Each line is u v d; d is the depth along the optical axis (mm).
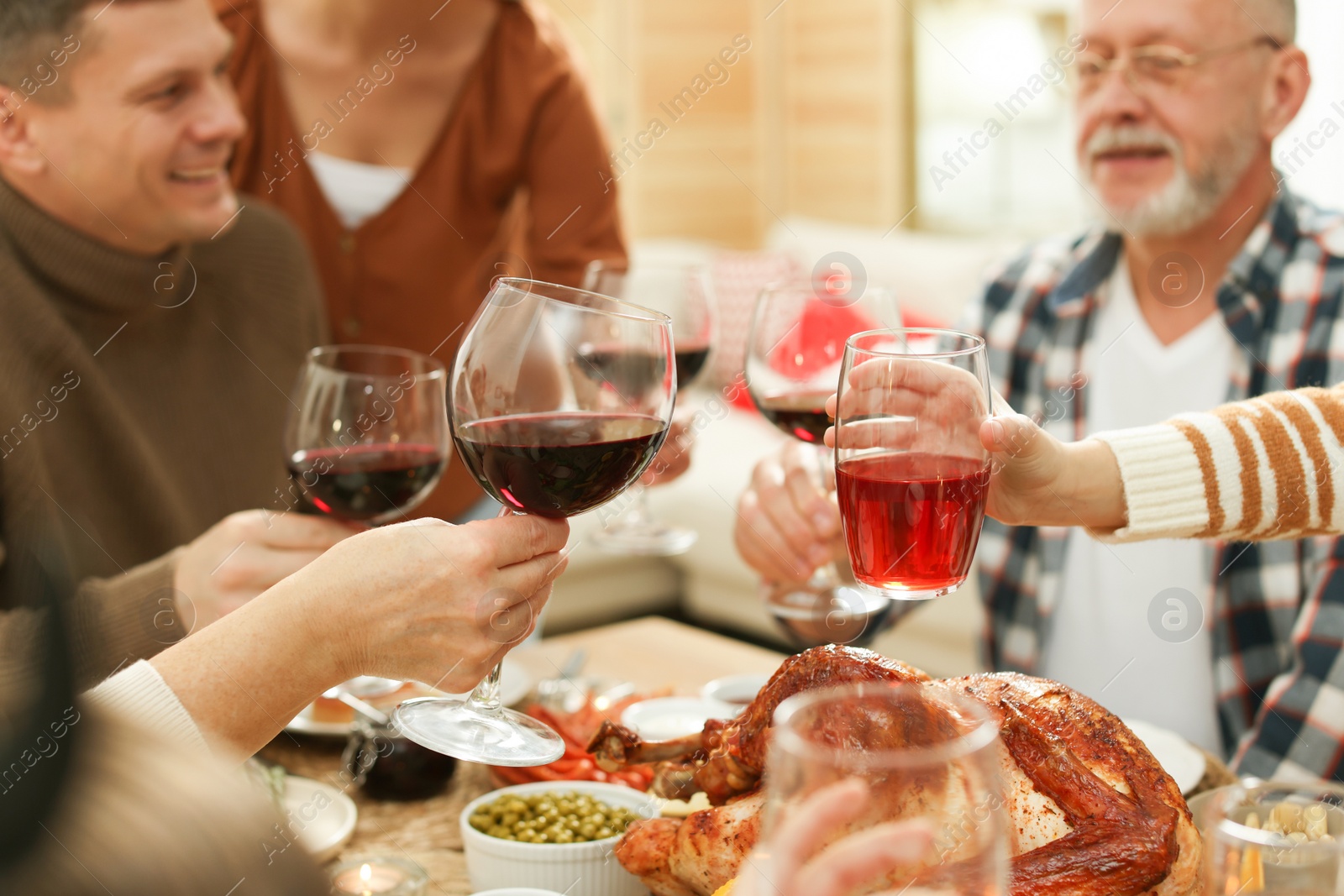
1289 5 1395
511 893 755
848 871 399
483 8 1794
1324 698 1217
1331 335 1396
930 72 4254
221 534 1146
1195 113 1395
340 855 924
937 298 3641
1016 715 708
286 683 778
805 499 1196
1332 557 1271
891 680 735
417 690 1157
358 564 779
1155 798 669
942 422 715
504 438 727
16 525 1254
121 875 218
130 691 747
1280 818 631
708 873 733
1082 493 864
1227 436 879
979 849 402
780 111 4934
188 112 1271
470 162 1840
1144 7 1386
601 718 1121
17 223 1278
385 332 1854
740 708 1156
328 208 1801
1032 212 4008
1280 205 1453
